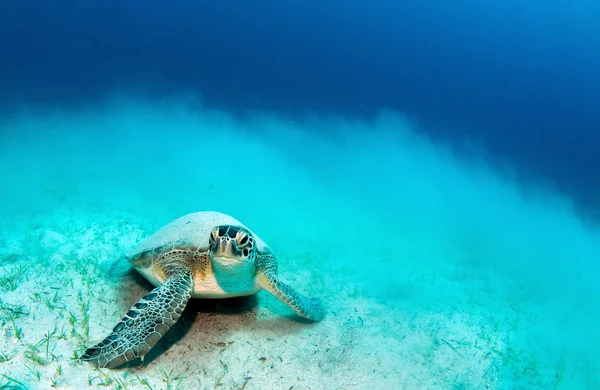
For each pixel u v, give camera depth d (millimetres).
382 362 5223
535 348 6082
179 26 54531
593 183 25984
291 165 17406
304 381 4719
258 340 5266
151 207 10281
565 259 10883
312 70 59938
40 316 4949
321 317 5906
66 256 6648
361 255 9039
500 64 57000
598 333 6770
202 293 5281
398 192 15516
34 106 22078
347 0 62562
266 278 5344
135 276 6305
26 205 9398
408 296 7160
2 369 4059
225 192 12547
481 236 11727
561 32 53438
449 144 29391
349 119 35625
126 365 4465
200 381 4484
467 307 7020
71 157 14281
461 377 5180
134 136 18516
